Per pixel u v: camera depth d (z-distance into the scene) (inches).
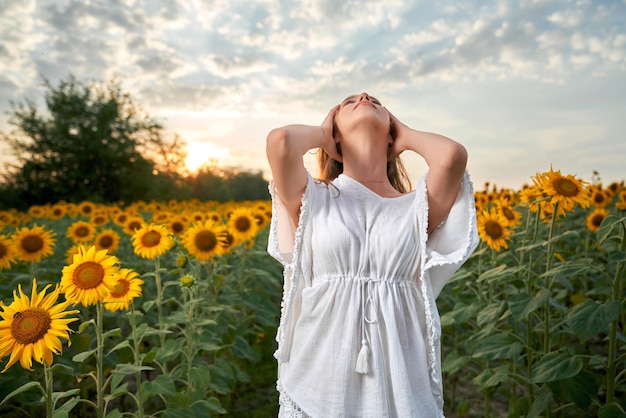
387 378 62.7
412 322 65.0
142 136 1068.5
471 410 140.2
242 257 182.9
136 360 97.3
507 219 141.5
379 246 65.4
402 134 74.5
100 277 81.3
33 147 970.7
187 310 112.0
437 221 67.0
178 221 199.6
